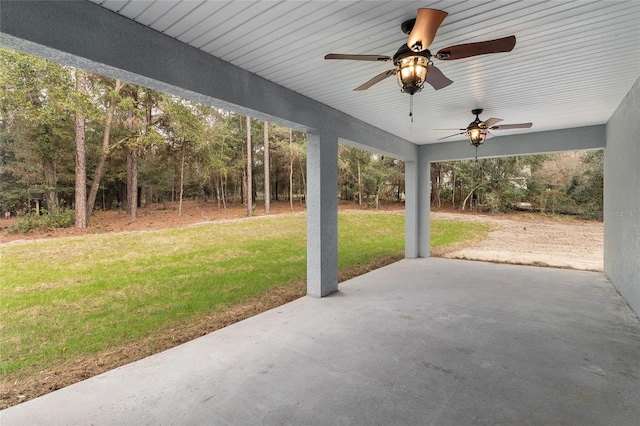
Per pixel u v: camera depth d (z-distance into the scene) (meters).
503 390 2.13
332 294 4.48
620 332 3.11
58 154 7.80
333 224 4.54
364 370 2.41
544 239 9.20
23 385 2.39
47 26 1.81
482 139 4.52
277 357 2.63
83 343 3.20
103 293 4.79
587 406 1.94
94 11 2.03
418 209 7.50
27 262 5.87
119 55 2.16
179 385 2.22
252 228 9.71
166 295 4.74
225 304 4.37
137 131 8.61
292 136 13.46
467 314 3.64
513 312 3.70
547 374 2.33
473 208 12.55
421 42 1.95
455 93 3.88
